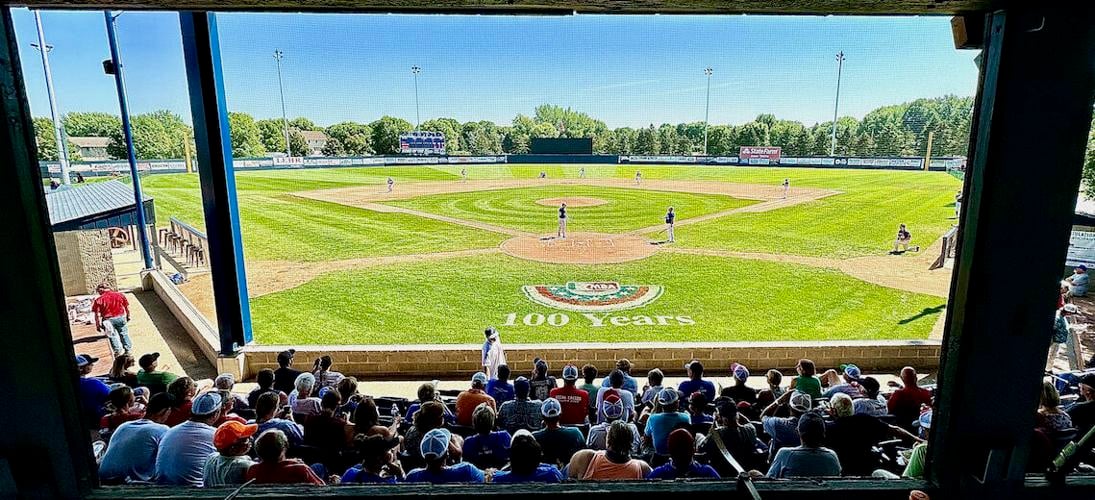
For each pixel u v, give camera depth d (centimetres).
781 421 469
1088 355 968
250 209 2791
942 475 141
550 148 6188
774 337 1116
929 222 2441
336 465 433
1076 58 117
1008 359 132
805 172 4925
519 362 886
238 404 594
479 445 431
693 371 655
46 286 124
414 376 877
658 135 7625
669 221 2047
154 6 127
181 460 372
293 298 1355
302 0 129
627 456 341
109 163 4172
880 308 1291
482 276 1565
